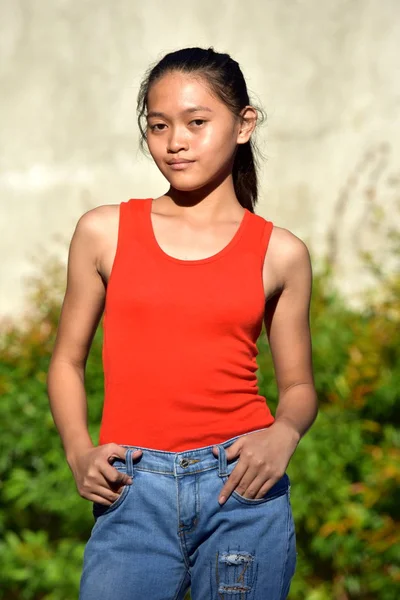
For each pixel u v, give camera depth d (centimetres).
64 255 948
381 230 917
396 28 943
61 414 388
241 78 399
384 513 720
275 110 951
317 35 952
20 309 945
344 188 945
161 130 388
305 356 411
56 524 794
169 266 377
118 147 956
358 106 949
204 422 370
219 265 380
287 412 396
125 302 373
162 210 398
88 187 958
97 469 360
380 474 704
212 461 369
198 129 383
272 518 375
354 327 769
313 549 733
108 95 955
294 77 952
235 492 367
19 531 792
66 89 961
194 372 369
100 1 953
